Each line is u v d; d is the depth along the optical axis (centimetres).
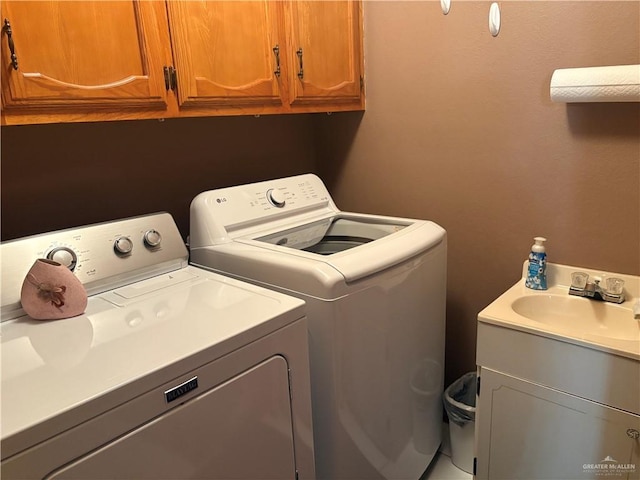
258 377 101
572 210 155
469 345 192
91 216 153
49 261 110
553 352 131
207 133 181
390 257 131
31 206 139
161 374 83
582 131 148
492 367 145
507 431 147
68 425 73
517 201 166
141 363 84
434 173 185
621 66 130
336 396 122
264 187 171
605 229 150
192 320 102
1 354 90
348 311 120
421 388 158
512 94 159
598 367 124
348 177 215
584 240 155
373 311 128
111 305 115
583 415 130
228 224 152
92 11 109
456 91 172
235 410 97
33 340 96
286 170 213
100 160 153
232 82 141
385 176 201
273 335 103
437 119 179
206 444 92
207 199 153
